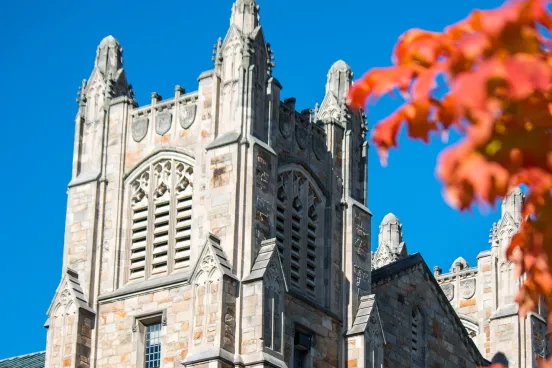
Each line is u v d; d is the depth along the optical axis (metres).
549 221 9.81
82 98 55.31
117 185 52.91
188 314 48.47
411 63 9.80
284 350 48.91
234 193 49.09
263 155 50.41
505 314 65.81
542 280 10.95
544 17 9.18
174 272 49.94
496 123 9.24
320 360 51.03
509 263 67.31
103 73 55.44
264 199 49.91
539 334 65.69
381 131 9.80
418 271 59.62
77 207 53.41
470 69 9.30
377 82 9.81
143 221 51.94
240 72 51.19
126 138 53.69
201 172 50.66
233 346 46.91
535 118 9.24
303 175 53.28
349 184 55.75
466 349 61.66
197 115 51.81
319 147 55.03
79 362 50.00
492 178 9.20
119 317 50.44
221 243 48.69
